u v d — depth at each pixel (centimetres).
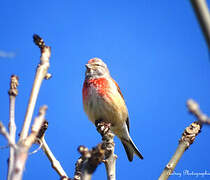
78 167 627
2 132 366
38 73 477
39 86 466
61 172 642
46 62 487
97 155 435
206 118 380
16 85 491
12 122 462
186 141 621
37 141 643
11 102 482
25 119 438
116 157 642
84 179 429
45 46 502
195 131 625
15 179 346
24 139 397
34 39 503
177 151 618
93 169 436
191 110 384
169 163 610
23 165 356
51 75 568
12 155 422
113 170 629
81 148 445
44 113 384
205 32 363
